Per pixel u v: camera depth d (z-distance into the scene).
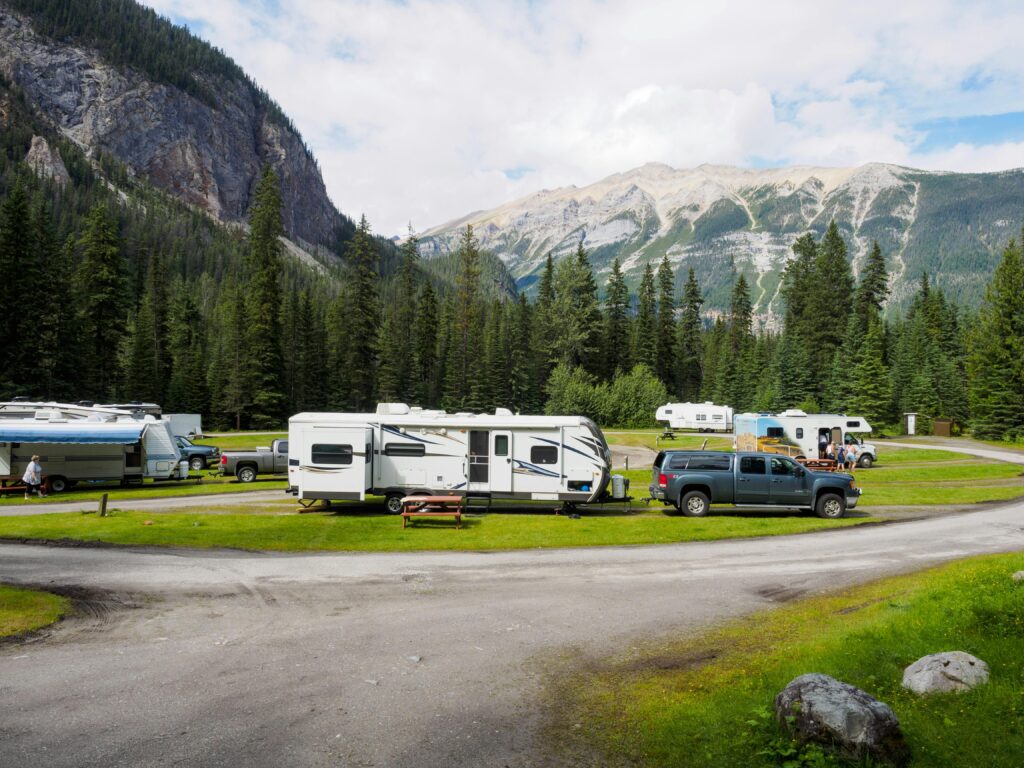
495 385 84.38
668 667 8.68
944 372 70.81
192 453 37.91
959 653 7.37
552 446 22.42
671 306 99.12
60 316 53.34
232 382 66.06
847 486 21.47
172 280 139.50
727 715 6.81
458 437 22.62
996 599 9.34
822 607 11.55
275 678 8.23
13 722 6.87
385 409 24.12
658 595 12.45
